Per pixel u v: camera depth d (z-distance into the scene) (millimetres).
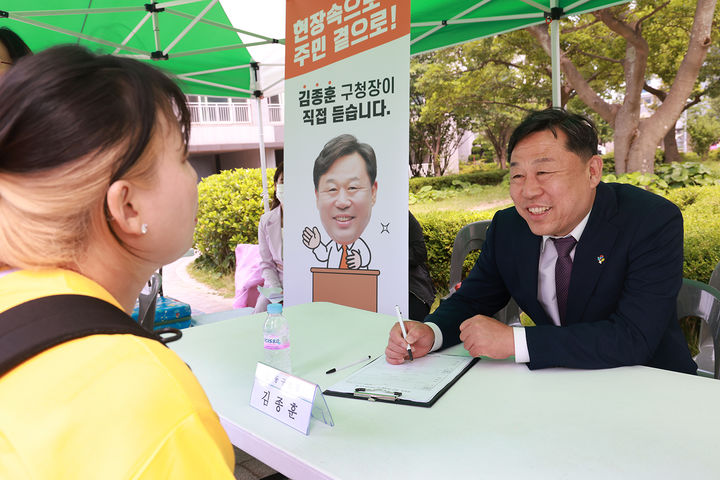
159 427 326
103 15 3242
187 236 486
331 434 864
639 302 1224
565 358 1111
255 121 12234
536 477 712
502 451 784
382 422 901
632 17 6480
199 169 13141
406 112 1933
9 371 338
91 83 395
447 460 764
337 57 2121
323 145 2189
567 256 1438
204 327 1593
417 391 1021
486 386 1050
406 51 1914
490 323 1190
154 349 368
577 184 1306
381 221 2031
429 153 10406
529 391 1014
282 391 937
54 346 342
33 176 381
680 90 6238
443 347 1330
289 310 1773
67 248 402
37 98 376
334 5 2111
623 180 6297
